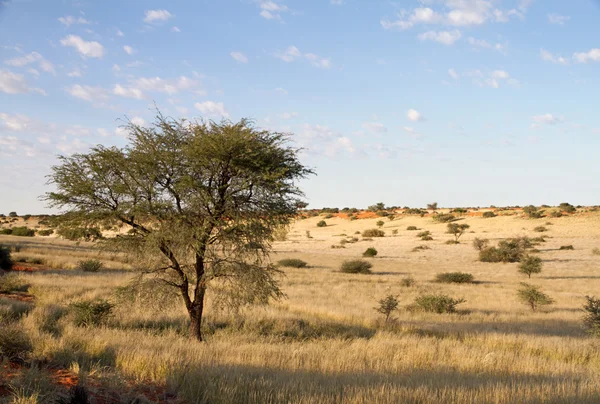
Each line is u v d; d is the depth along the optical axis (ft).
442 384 26.04
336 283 121.80
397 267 187.73
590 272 173.17
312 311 70.59
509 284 134.62
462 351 40.70
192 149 41.73
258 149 43.96
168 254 45.01
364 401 21.52
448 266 196.34
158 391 23.00
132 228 45.68
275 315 61.98
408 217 493.77
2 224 441.27
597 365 38.32
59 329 42.32
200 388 23.13
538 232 337.31
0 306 49.34
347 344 45.47
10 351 27.17
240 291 45.06
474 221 418.31
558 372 33.78
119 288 46.83
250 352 35.35
